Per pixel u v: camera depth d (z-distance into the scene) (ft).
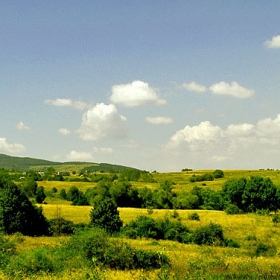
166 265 106.32
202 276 88.69
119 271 97.76
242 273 96.53
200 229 198.80
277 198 316.19
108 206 225.56
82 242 107.76
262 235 216.74
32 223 217.97
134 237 204.44
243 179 326.65
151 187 549.54
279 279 90.27
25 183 415.23
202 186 557.33
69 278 84.79
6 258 101.14
